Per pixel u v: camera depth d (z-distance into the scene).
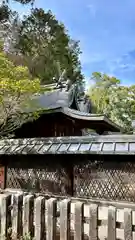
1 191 6.67
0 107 6.63
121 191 5.69
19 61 17.44
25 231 2.96
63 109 9.46
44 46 20.12
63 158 6.29
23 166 6.75
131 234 2.50
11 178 6.88
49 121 10.24
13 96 6.43
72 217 2.83
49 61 21.30
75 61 28.69
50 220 2.88
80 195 6.05
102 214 4.43
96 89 24.91
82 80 28.23
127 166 5.69
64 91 12.66
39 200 2.94
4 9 11.34
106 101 23.08
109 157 5.87
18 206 3.05
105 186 5.88
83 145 6.11
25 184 6.64
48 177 6.41
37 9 15.16
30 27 16.17
